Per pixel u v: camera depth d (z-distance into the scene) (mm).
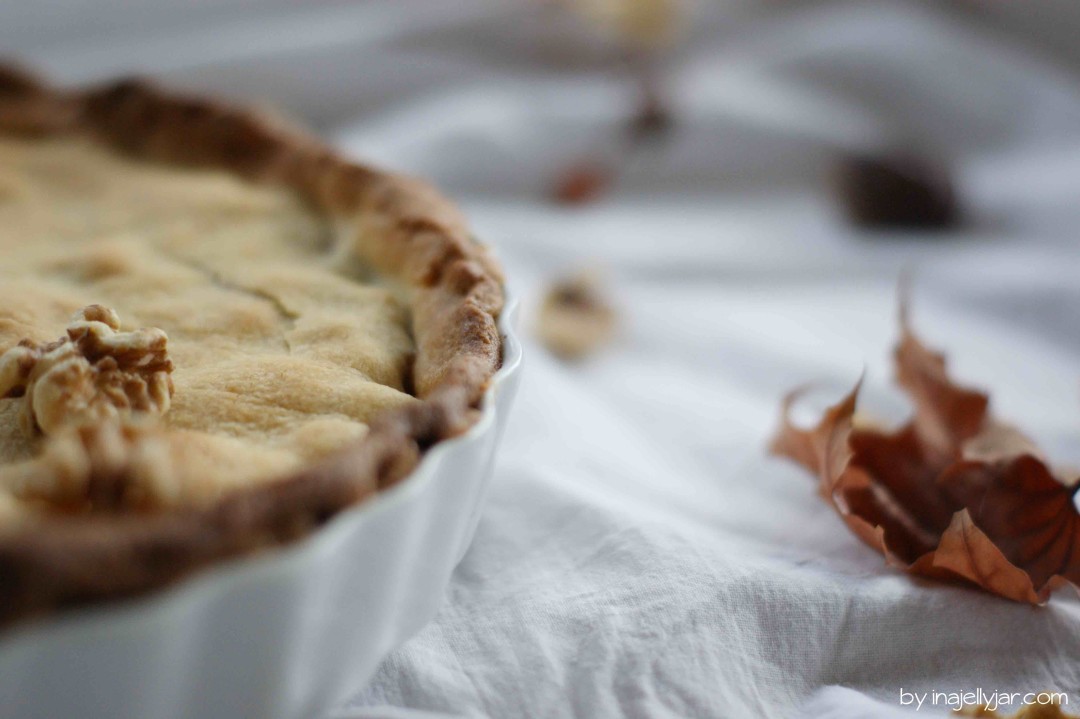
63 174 467
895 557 400
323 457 353
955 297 560
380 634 321
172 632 244
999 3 749
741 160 660
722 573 389
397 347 396
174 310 401
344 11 704
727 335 529
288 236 441
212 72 641
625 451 449
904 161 612
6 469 320
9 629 227
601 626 380
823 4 764
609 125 654
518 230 589
